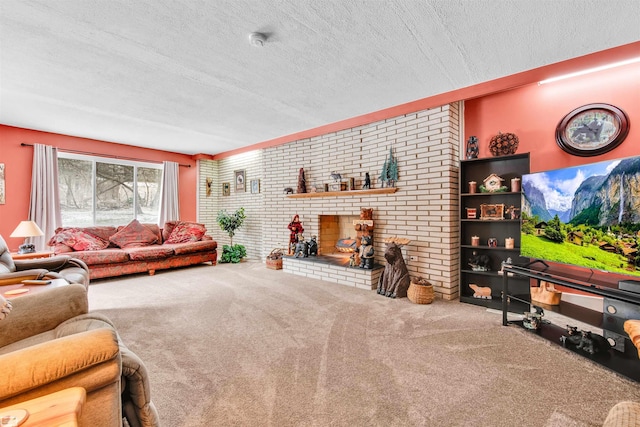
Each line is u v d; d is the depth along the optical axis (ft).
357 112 12.35
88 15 6.16
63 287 5.17
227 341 7.02
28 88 9.82
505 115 10.47
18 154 14.02
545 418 4.39
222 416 4.43
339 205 13.98
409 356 6.27
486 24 6.56
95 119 13.08
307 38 7.07
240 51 7.63
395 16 6.28
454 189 10.65
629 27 6.66
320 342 6.96
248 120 13.41
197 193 21.18
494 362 6.02
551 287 7.78
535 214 7.88
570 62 8.03
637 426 2.54
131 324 8.09
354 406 4.67
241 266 16.81
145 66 8.40
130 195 18.38
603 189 6.34
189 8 5.98
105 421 3.04
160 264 14.71
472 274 10.50
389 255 10.73
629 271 5.87
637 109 8.38
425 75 8.96
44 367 2.66
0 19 6.24
